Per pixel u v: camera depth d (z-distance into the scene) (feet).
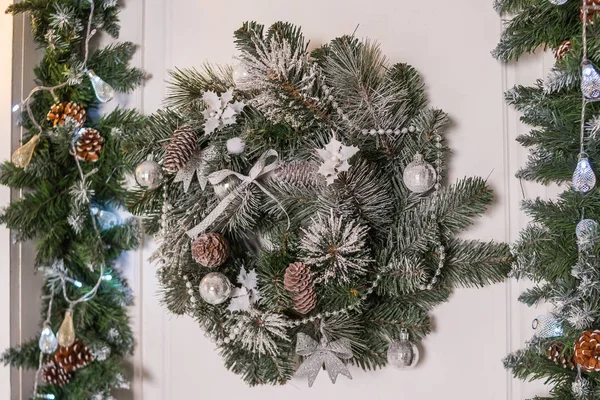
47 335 3.92
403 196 3.64
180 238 3.68
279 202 3.55
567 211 3.28
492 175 3.69
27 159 3.84
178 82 3.80
